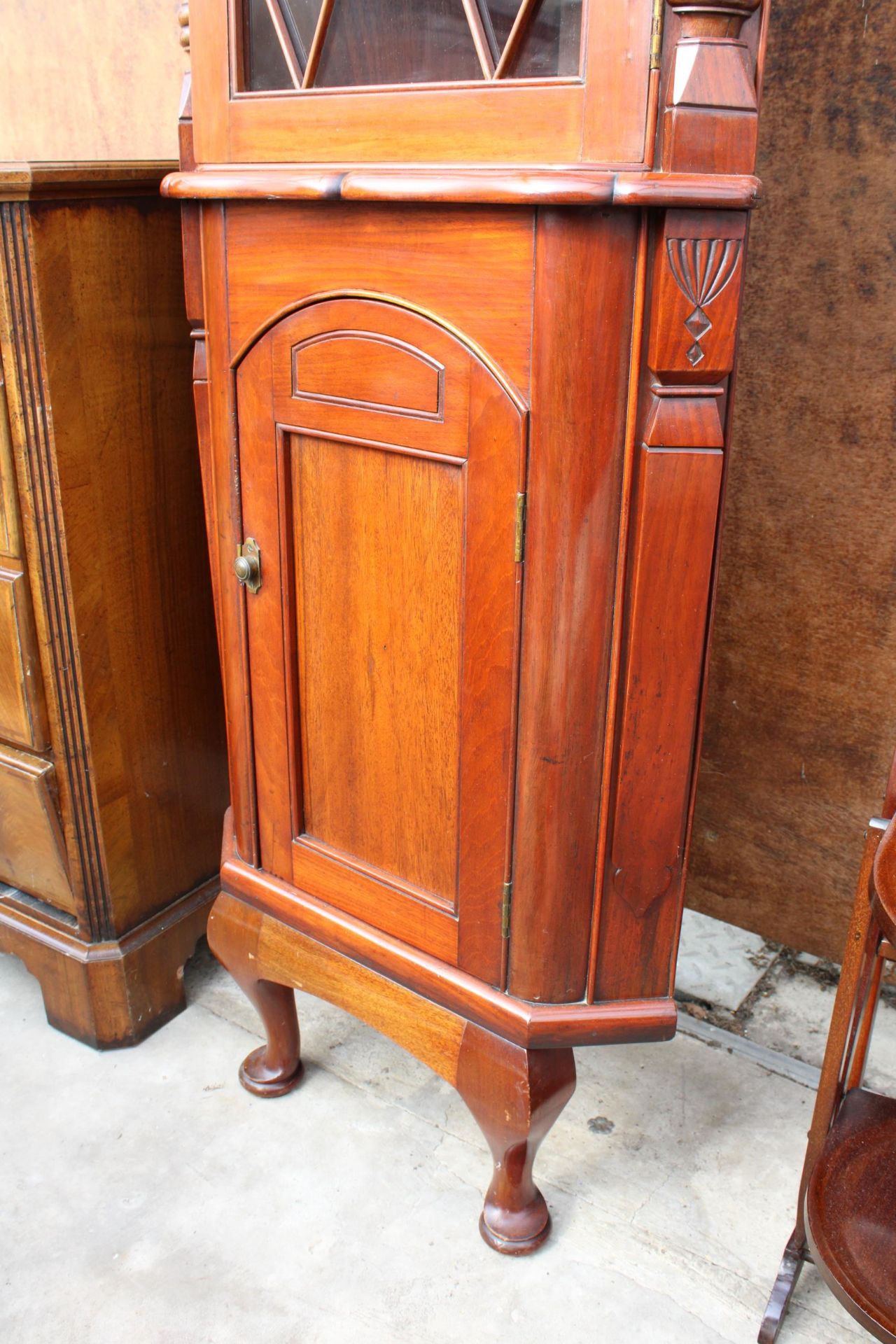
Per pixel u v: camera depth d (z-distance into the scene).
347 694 1.16
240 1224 1.29
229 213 1.07
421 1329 1.17
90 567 1.35
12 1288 1.21
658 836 1.04
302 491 1.12
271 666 1.21
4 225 1.18
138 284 1.32
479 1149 1.40
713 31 0.81
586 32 0.83
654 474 0.91
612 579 0.96
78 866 1.46
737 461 1.56
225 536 1.21
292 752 1.23
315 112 1.00
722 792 1.74
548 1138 1.41
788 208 1.42
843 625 1.54
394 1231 1.28
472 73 0.91
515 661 0.99
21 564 1.32
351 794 1.20
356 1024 1.61
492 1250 1.25
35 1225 1.29
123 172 1.25
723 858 1.78
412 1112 1.46
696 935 1.79
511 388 0.92
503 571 0.97
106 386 1.31
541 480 0.93
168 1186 1.34
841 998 1.03
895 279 1.36
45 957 1.54
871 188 1.35
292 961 1.31
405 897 1.18
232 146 1.08
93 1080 1.51
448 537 1.01
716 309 0.86
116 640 1.41
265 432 1.12
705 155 0.83
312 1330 1.17
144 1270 1.23
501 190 0.84
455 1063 1.16
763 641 1.62
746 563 1.59
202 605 1.54
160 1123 1.44
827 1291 1.21
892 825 0.86
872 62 1.31
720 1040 1.58
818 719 1.60
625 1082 1.50
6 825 1.50
